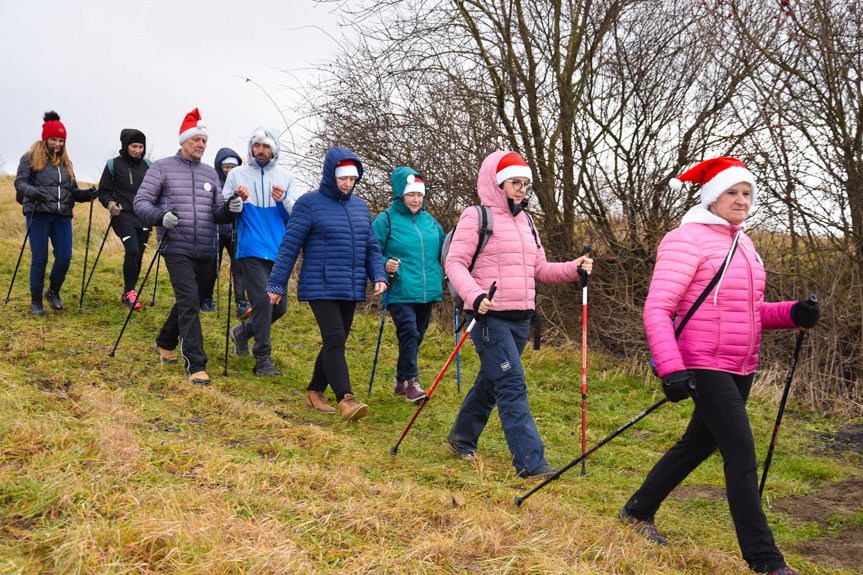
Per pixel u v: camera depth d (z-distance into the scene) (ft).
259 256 18.26
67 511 8.06
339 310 15.85
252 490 9.66
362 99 28.58
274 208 18.49
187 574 7.13
